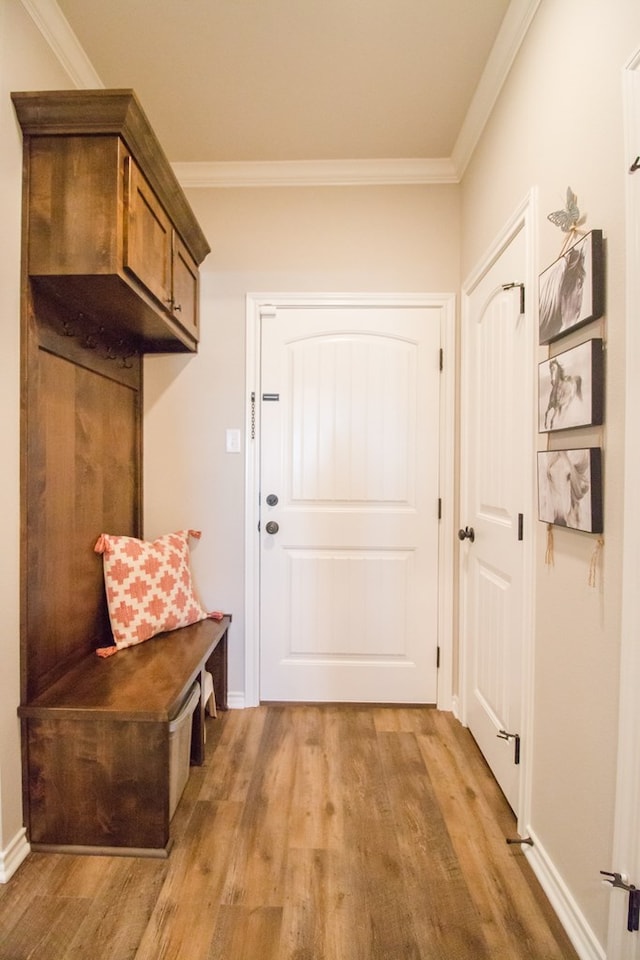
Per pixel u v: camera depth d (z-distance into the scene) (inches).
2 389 49.6
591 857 41.2
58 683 58.4
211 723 79.7
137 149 54.2
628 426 36.0
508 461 61.1
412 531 85.0
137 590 71.9
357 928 44.4
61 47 58.7
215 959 41.6
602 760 39.8
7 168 49.3
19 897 47.7
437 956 42.0
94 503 69.8
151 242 59.9
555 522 46.9
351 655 85.8
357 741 74.7
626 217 36.4
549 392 48.1
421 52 61.5
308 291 84.4
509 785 59.6
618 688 37.5
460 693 81.6
